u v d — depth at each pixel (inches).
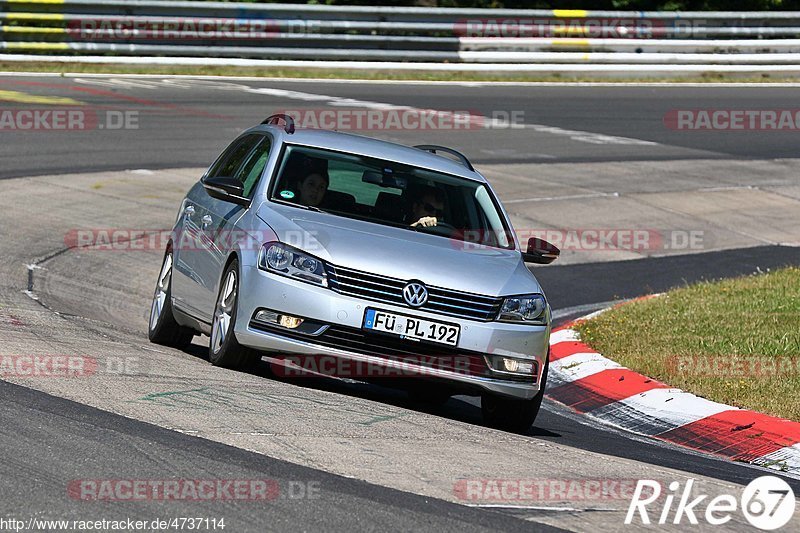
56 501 677.3
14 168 2433.6
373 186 1184.8
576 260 2274.9
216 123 3110.2
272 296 1045.2
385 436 911.7
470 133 3331.7
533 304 1083.3
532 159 3102.9
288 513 688.4
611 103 4023.1
